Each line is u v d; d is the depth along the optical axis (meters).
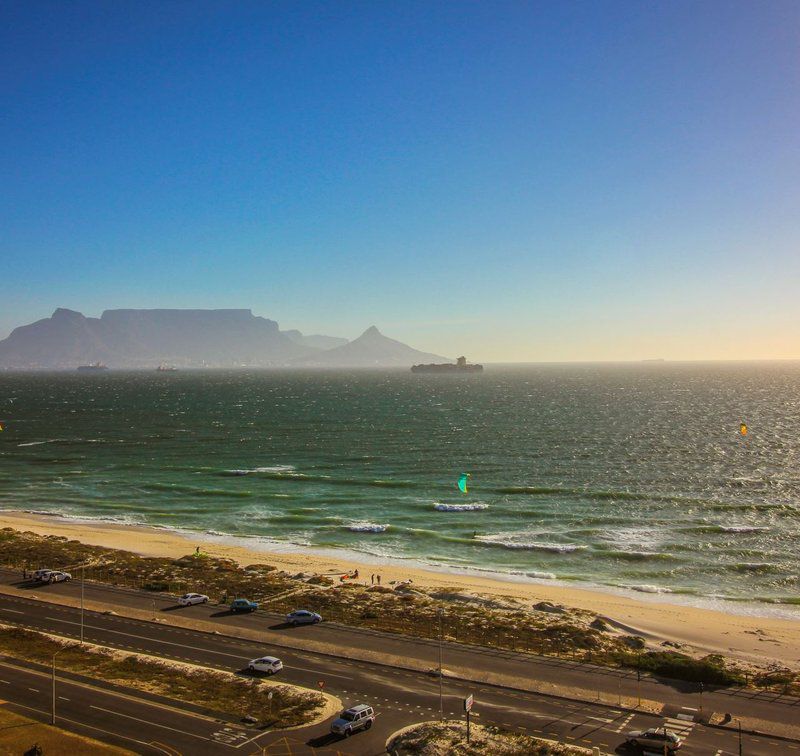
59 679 48.19
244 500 131.12
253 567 84.31
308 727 41.16
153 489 142.00
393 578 81.94
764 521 111.62
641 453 182.00
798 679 49.75
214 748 38.59
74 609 65.38
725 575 85.19
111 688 46.69
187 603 66.69
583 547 96.81
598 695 46.25
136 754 37.66
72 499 133.50
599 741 39.69
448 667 51.12
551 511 119.00
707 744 39.34
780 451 184.12
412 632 59.09
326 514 118.94
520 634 58.94
